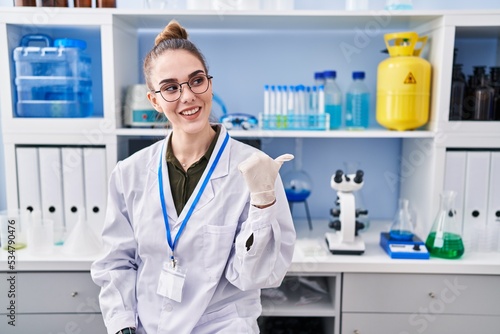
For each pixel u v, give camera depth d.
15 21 1.59
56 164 1.67
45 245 1.59
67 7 1.64
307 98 1.78
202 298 1.15
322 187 2.06
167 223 1.18
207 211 1.17
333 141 2.03
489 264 1.50
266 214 1.03
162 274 1.18
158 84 1.15
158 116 1.73
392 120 1.68
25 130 1.64
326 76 1.78
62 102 1.67
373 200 2.06
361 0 1.76
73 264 1.50
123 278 1.23
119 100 1.71
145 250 1.21
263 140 2.00
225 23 1.79
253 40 1.96
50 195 1.68
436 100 1.64
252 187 1.03
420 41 1.75
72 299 1.54
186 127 1.16
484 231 1.63
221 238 1.16
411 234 1.64
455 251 1.54
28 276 1.52
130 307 1.21
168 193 1.20
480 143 1.63
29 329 1.54
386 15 1.59
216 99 1.93
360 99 1.86
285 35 1.96
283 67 1.98
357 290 1.53
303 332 1.91
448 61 1.60
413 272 1.51
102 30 1.60
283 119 1.73
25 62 1.66
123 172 1.27
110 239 1.27
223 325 1.15
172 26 1.24
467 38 1.92
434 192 1.66
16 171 1.67
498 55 1.92
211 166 1.21
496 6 1.89
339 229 1.62
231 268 1.16
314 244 1.68
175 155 1.26
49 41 1.74
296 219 2.06
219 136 1.26
